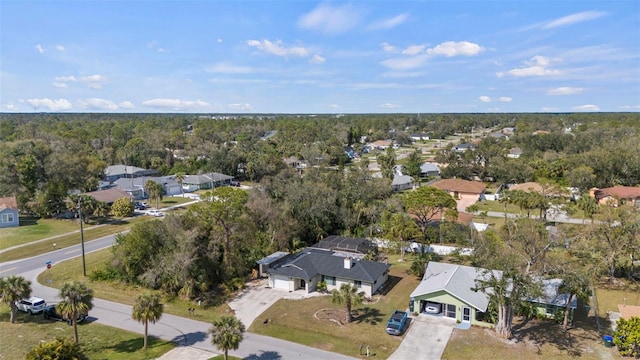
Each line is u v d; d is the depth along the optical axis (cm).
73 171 8838
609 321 3950
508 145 15450
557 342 3566
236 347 3070
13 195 7875
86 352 3366
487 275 4250
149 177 10662
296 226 6150
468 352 3409
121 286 4741
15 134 14562
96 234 6625
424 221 6034
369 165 14538
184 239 4634
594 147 12419
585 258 4594
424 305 4153
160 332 3769
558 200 7500
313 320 3981
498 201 9162
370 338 3644
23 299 4122
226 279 4841
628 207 5309
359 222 6969
